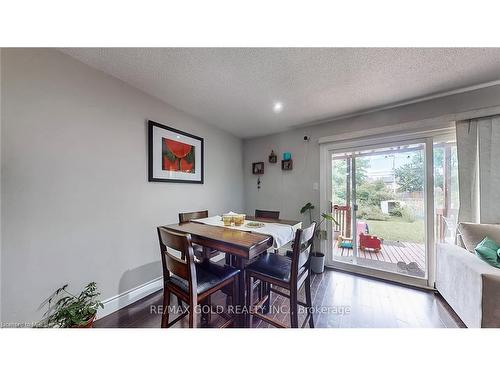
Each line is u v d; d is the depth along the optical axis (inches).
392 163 93.7
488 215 69.7
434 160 83.3
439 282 75.7
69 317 47.6
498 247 56.9
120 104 69.9
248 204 140.6
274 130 125.0
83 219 60.2
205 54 55.5
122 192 70.7
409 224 90.1
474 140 72.7
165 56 56.6
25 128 49.1
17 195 47.9
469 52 53.6
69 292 56.8
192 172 100.9
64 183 56.0
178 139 93.0
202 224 64.6
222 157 123.2
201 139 106.1
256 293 76.9
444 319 62.9
